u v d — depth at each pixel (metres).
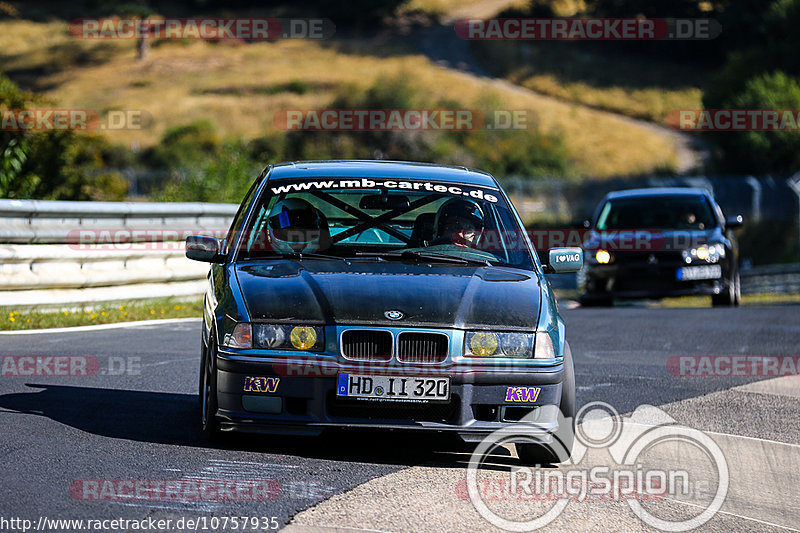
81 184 61.91
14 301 34.62
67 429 18.77
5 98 57.41
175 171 74.94
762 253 110.62
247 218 20.94
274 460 17.31
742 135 145.88
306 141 180.25
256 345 17.06
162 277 41.28
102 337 31.44
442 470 17.36
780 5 169.25
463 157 180.38
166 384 23.98
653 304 63.50
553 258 21.53
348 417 17.05
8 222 35.22
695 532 14.93
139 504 14.46
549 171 181.88
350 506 14.88
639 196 53.44
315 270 18.91
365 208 21.16
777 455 19.83
